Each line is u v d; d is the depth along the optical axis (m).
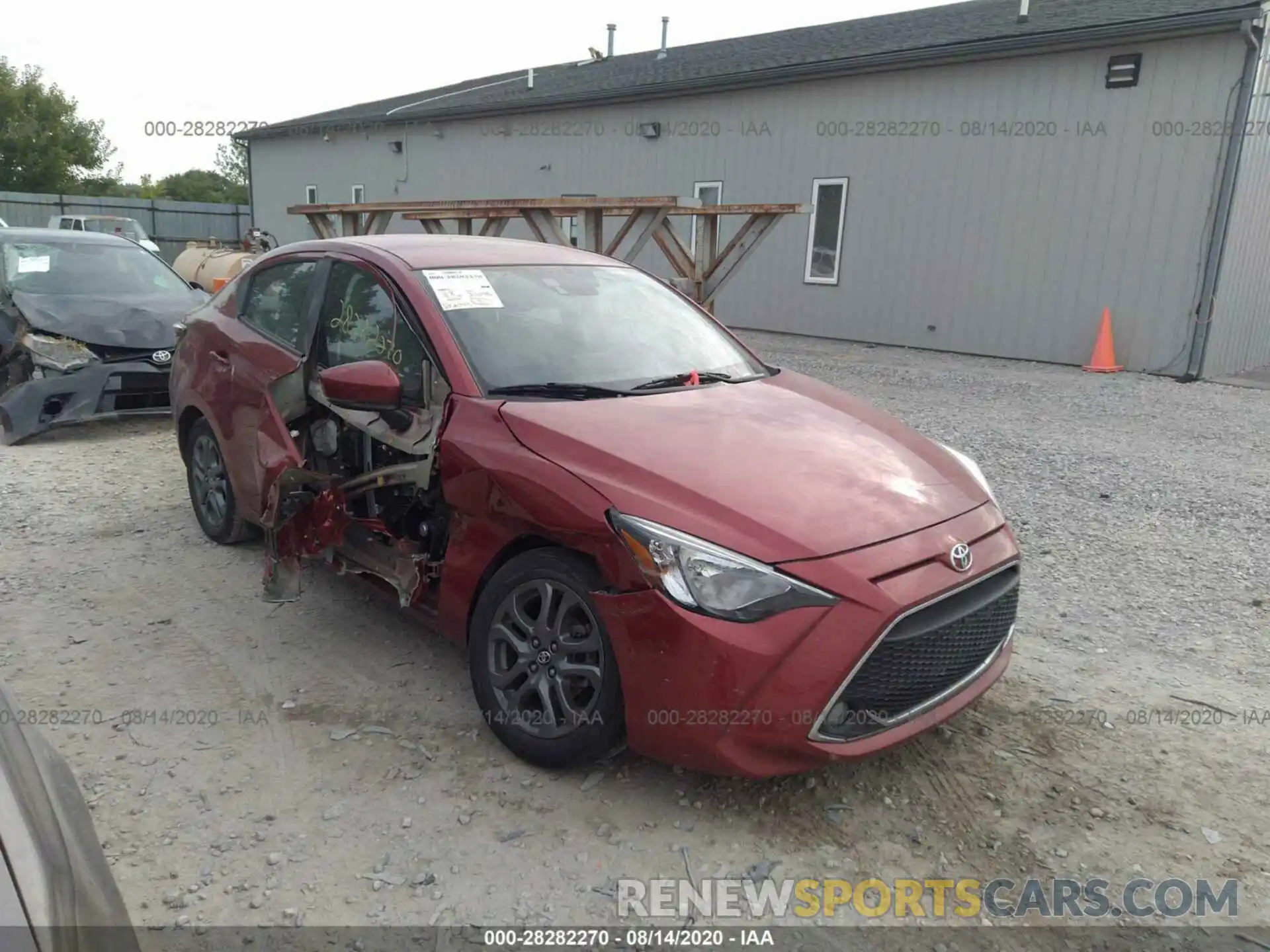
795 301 16.41
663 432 3.23
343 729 3.42
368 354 3.89
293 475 3.73
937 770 3.25
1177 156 11.80
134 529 5.45
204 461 5.20
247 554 5.09
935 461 3.54
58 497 6.02
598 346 3.91
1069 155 12.74
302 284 4.46
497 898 2.62
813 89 15.43
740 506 2.87
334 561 3.93
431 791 3.08
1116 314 12.64
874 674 2.80
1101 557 5.41
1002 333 13.78
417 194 23.61
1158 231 12.11
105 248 8.82
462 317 3.72
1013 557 3.26
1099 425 9.18
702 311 4.71
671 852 2.82
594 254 4.81
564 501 2.94
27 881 1.27
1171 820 3.02
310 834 2.86
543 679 3.10
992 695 3.76
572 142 19.58
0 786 1.37
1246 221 12.10
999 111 13.30
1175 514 6.25
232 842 2.82
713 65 17.80
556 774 3.17
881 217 14.92
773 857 2.82
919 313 14.71
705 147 17.22
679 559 2.73
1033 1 15.67
